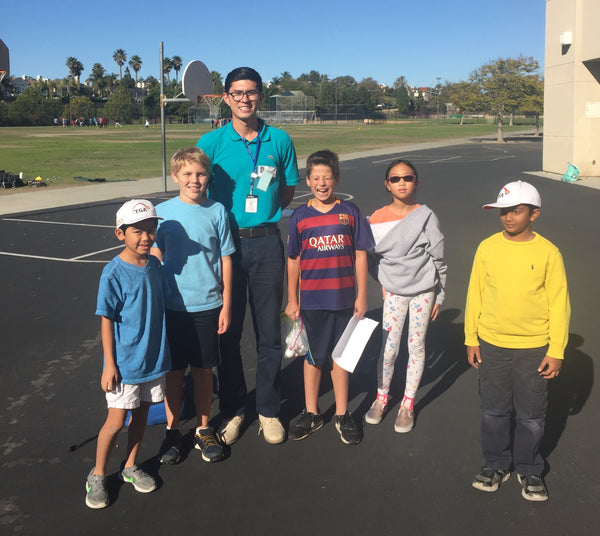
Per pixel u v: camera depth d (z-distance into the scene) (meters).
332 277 3.32
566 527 2.66
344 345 3.38
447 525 2.68
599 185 16.31
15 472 3.18
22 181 17.95
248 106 3.33
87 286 7.03
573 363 4.47
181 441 3.50
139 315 2.83
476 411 3.80
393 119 132.50
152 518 2.78
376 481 3.05
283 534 2.65
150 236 2.84
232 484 3.05
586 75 18.09
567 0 18.31
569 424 3.57
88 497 2.87
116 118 114.75
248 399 4.07
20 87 161.50
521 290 2.73
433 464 3.20
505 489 2.96
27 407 3.96
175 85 116.19
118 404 2.85
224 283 3.27
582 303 5.96
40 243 9.64
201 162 3.12
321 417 3.71
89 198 15.29
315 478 3.09
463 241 9.23
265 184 3.40
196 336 3.21
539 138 50.12
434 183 17.75
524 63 44.09
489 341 2.87
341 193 15.50
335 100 129.50
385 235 3.41
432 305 3.55
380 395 3.68
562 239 9.12
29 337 5.32
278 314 3.50
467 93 45.47
